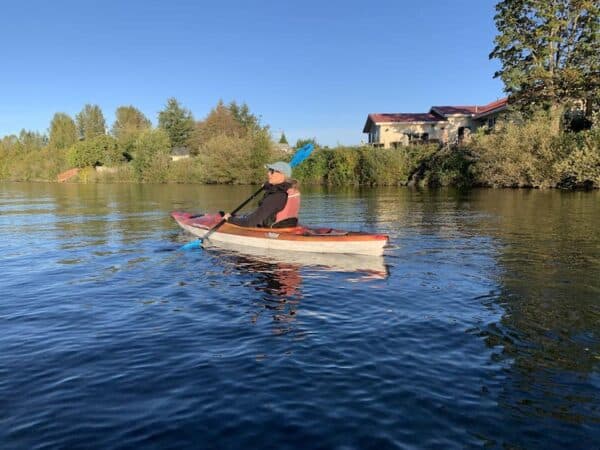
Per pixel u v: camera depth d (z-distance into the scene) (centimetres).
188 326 466
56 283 642
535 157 2620
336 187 3378
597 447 270
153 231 1136
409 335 439
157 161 4575
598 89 2656
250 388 336
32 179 5919
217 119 6091
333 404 315
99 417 300
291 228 868
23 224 1297
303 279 653
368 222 1296
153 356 393
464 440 276
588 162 2353
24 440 276
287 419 297
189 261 776
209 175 4150
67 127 7150
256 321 480
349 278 658
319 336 437
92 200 2253
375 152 3434
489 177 2783
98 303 547
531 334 441
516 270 702
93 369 370
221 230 926
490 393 329
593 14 2714
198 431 285
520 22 2925
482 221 1273
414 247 894
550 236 1002
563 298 558
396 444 272
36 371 366
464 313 504
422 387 338
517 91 2991
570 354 395
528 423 293
